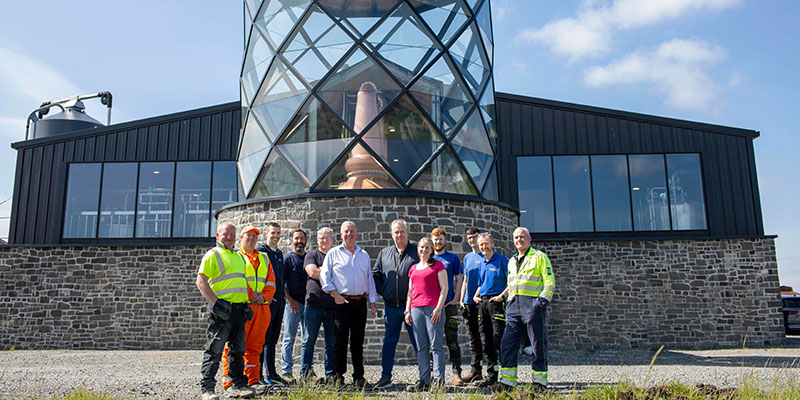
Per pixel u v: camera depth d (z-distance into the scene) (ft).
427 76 33.65
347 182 31.60
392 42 33.53
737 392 16.66
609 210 50.60
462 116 34.78
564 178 51.24
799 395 16.06
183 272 49.29
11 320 48.67
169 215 51.80
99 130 53.16
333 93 32.73
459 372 20.51
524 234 19.13
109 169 52.65
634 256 48.21
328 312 20.17
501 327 19.90
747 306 46.98
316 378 20.47
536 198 50.90
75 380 22.53
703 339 46.57
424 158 32.40
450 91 34.58
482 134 36.17
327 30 33.94
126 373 26.16
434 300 19.31
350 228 20.27
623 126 51.88
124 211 51.90
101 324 48.47
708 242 48.24
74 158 52.80
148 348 47.96
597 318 47.21
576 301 47.60
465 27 36.86
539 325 18.31
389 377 19.58
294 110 33.42
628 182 50.98
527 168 51.39
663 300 47.34
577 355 37.45
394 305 20.22
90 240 51.34
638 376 23.38
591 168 51.31
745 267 47.62
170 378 23.53
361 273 20.11
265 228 32.48
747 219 49.90
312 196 31.14
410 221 30.73
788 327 60.44
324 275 19.51
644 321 47.01
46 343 48.24
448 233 31.55
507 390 18.06
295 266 21.61
